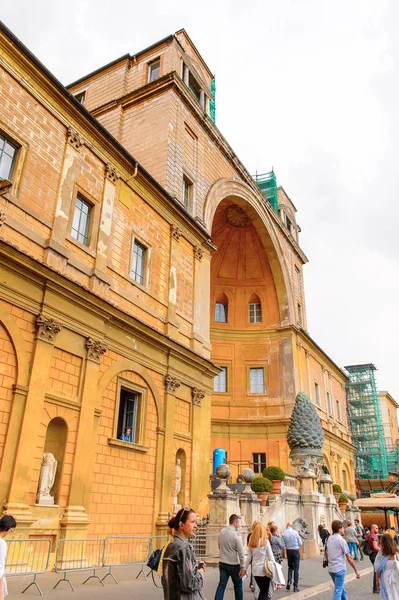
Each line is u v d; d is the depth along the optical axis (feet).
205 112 81.35
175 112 72.02
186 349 58.23
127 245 53.62
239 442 99.66
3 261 36.94
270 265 109.40
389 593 22.36
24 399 36.60
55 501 38.01
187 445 57.26
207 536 44.34
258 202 99.71
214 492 46.37
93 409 42.86
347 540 62.69
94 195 49.65
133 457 47.75
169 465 52.37
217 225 103.76
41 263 39.24
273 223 108.17
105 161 52.13
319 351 123.44
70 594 27.48
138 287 53.88
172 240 62.49
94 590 29.37
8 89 41.39
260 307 111.96
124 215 53.98
